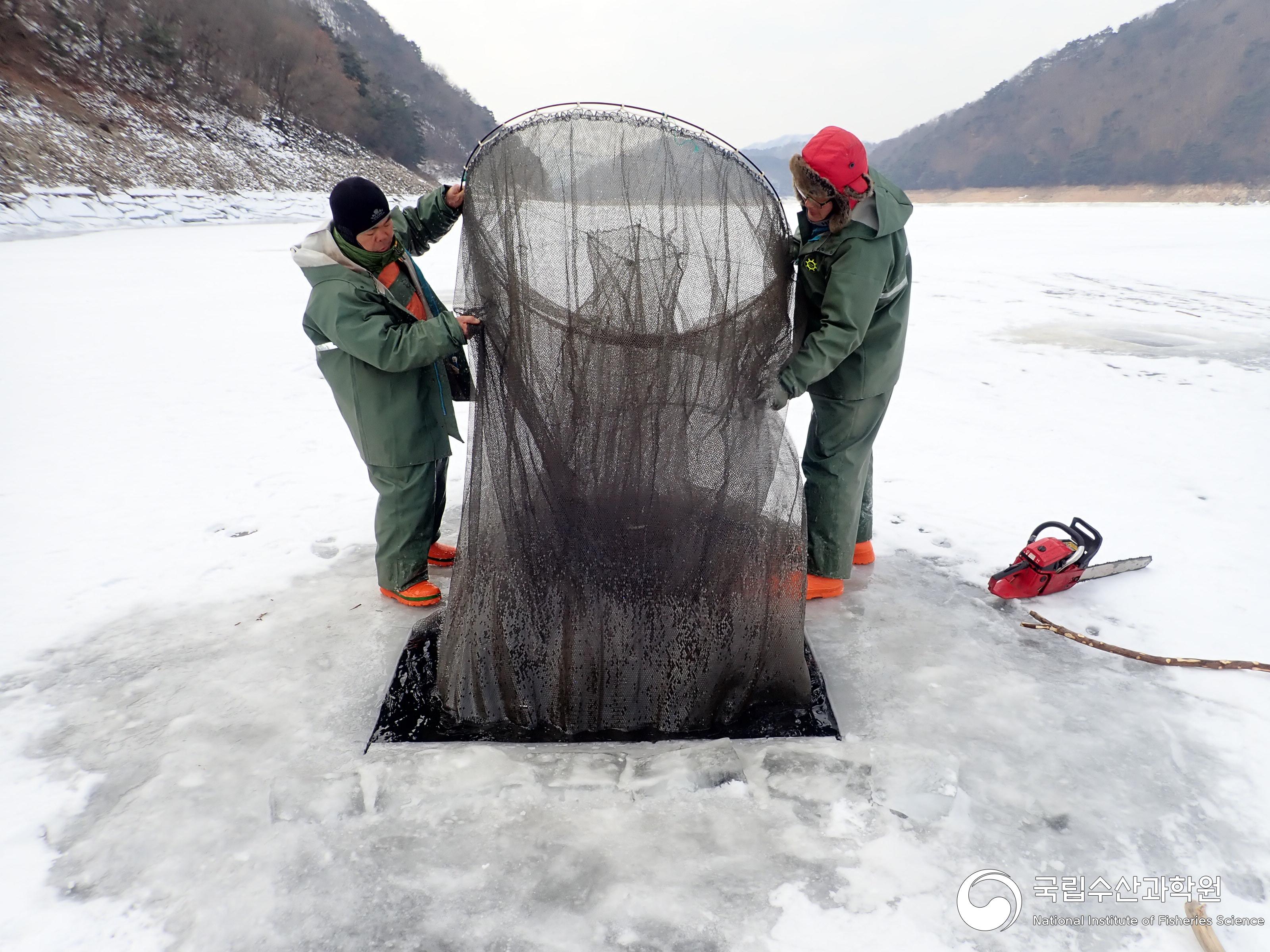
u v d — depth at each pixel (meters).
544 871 1.89
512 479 2.32
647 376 2.19
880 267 2.37
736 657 2.40
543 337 2.19
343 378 2.69
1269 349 7.72
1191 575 3.34
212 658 2.76
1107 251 19.06
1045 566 3.09
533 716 2.39
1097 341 8.28
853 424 2.80
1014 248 20.66
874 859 1.93
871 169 2.48
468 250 2.25
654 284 2.14
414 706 2.45
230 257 17.78
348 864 1.91
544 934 1.73
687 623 2.36
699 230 2.13
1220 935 1.75
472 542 2.40
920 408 5.83
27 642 2.86
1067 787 2.18
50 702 2.52
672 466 2.28
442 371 2.84
